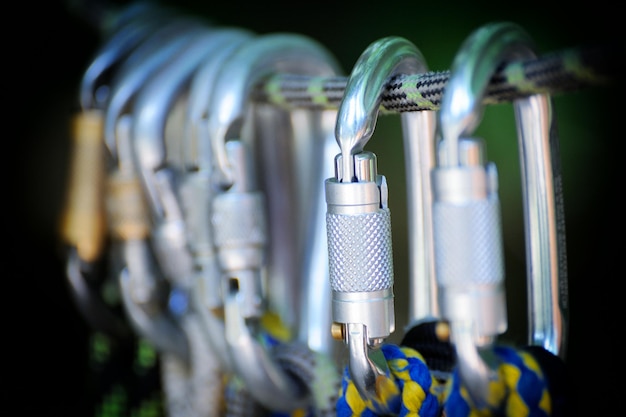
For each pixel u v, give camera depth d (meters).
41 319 1.42
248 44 0.74
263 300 0.71
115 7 1.05
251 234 0.70
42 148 1.45
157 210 0.84
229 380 0.83
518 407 0.54
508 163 1.26
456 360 0.52
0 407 1.39
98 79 0.97
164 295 0.91
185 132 0.77
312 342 0.80
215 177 0.71
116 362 1.02
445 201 0.51
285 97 0.72
